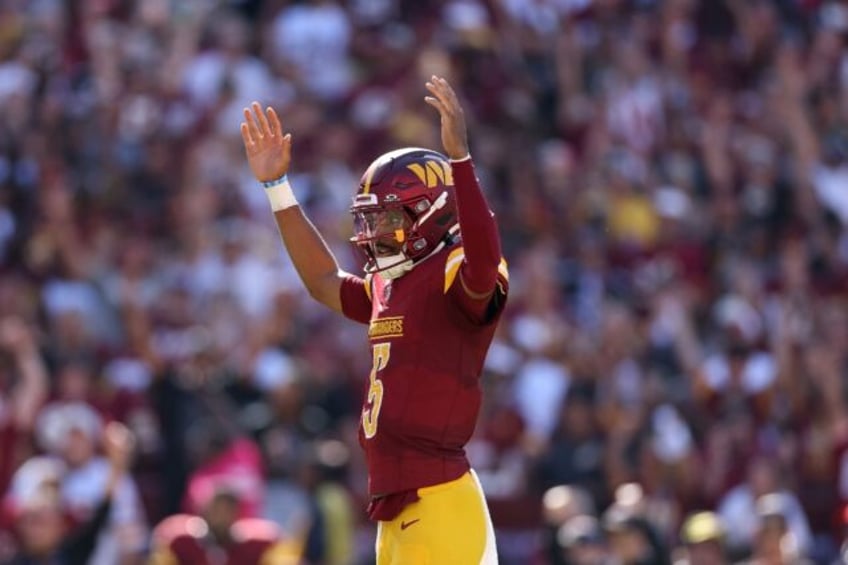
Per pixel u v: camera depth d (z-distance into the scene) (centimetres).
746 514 4281
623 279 5669
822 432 4484
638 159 6325
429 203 2006
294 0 6912
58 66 6425
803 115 6650
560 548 3775
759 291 5612
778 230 6131
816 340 5091
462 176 1912
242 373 4672
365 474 4478
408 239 2014
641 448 4381
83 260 5475
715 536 3488
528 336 5009
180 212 5728
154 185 5953
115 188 5897
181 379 4478
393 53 6606
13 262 5534
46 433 4375
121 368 4862
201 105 6231
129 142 6078
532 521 4350
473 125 6350
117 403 4559
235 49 6425
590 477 4403
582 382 4716
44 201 5709
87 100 6259
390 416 2000
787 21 7231
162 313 5238
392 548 2019
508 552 4347
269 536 3688
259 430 4341
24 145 6034
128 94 6331
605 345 4878
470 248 1917
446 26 6769
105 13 6712
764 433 4616
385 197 2000
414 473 1995
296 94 6419
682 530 4209
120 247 5597
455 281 1991
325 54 6675
